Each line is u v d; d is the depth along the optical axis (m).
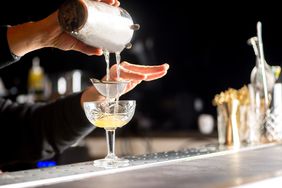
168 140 3.44
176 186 0.90
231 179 0.96
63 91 3.18
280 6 3.91
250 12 4.11
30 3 3.99
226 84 4.30
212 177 0.98
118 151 3.46
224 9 4.26
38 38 1.31
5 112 1.87
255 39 1.72
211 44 4.34
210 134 3.40
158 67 1.28
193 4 4.36
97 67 4.28
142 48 4.27
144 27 4.32
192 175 1.01
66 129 1.75
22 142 1.83
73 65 4.29
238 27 4.20
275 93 1.67
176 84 4.38
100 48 1.22
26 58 4.14
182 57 4.40
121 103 1.19
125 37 1.21
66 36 1.28
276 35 3.91
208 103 4.34
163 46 4.38
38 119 1.81
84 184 0.94
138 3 4.32
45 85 3.51
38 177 1.02
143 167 1.15
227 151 1.42
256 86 1.70
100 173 1.07
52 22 1.26
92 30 1.14
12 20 4.00
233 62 4.27
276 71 1.78
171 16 4.39
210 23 4.33
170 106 4.26
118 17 1.18
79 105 1.68
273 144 1.62
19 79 4.11
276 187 1.01
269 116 1.67
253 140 1.69
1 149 1.85
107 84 1.18
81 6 1.11
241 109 1.71
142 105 4.25
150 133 3.54
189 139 3.41
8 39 1.33
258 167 1.11
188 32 4.39
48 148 1.81
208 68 4.36
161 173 1.05
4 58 1.34
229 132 1.63
